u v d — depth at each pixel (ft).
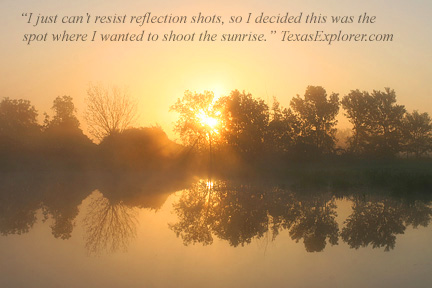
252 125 194.29
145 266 36.50
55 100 208.95
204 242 45.78
